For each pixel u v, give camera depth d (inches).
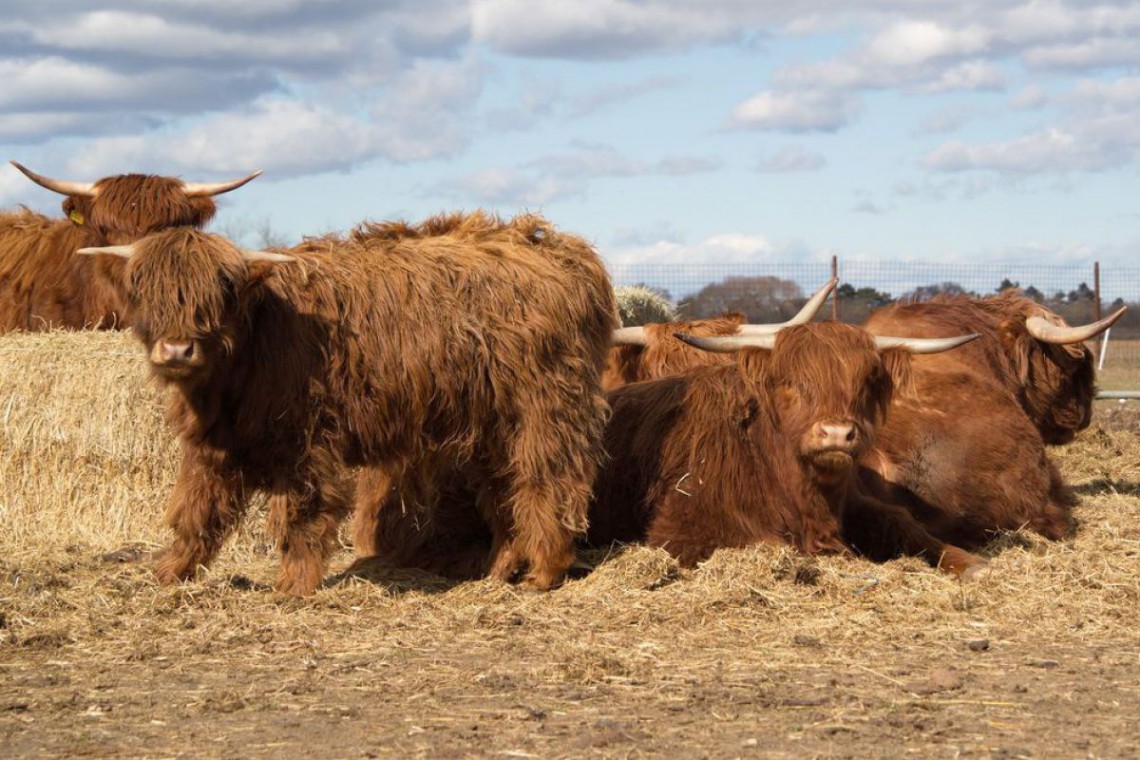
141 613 215.6
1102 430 467.5
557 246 259.6
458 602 231.6
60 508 304.3
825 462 235.9
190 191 376.8
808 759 143.1
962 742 149.0
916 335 310.0
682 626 210.2
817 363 240.5
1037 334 324.8
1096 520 313.6
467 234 258.5
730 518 252.8
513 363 242.1
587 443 252.1
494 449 247.1
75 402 306.3
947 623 211.3
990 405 284.8
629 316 643.5
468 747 147.5
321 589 232.1
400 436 237.1
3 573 243.9
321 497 231.0
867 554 259.9
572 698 168.2
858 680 176.9
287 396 226.5
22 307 399.2
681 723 156.6
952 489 275.0
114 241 366.3
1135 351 968.3
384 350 232.7
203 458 230.7
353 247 246.8
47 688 175.2
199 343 213.2
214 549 236.8
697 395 266.7
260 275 218.7
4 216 427.5
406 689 173.2
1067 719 158.1
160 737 152.9
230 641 200.2
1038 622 211.3
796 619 213.8
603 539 271.0
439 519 269.3
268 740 151.3
